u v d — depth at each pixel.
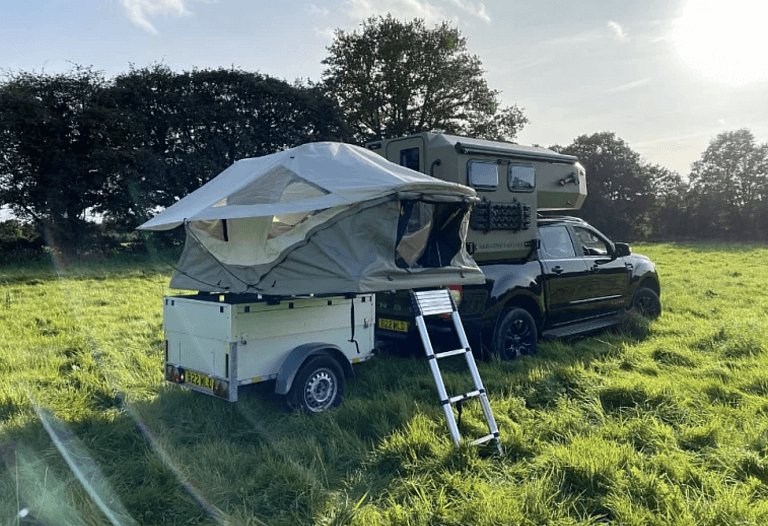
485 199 6.69
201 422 4.82
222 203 4.78
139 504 3.45
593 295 8.05
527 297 6.98
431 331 6.20
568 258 7.75
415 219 5.17
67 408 5.03
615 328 8.52
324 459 4.12
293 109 31.14
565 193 7.84
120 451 4.25
